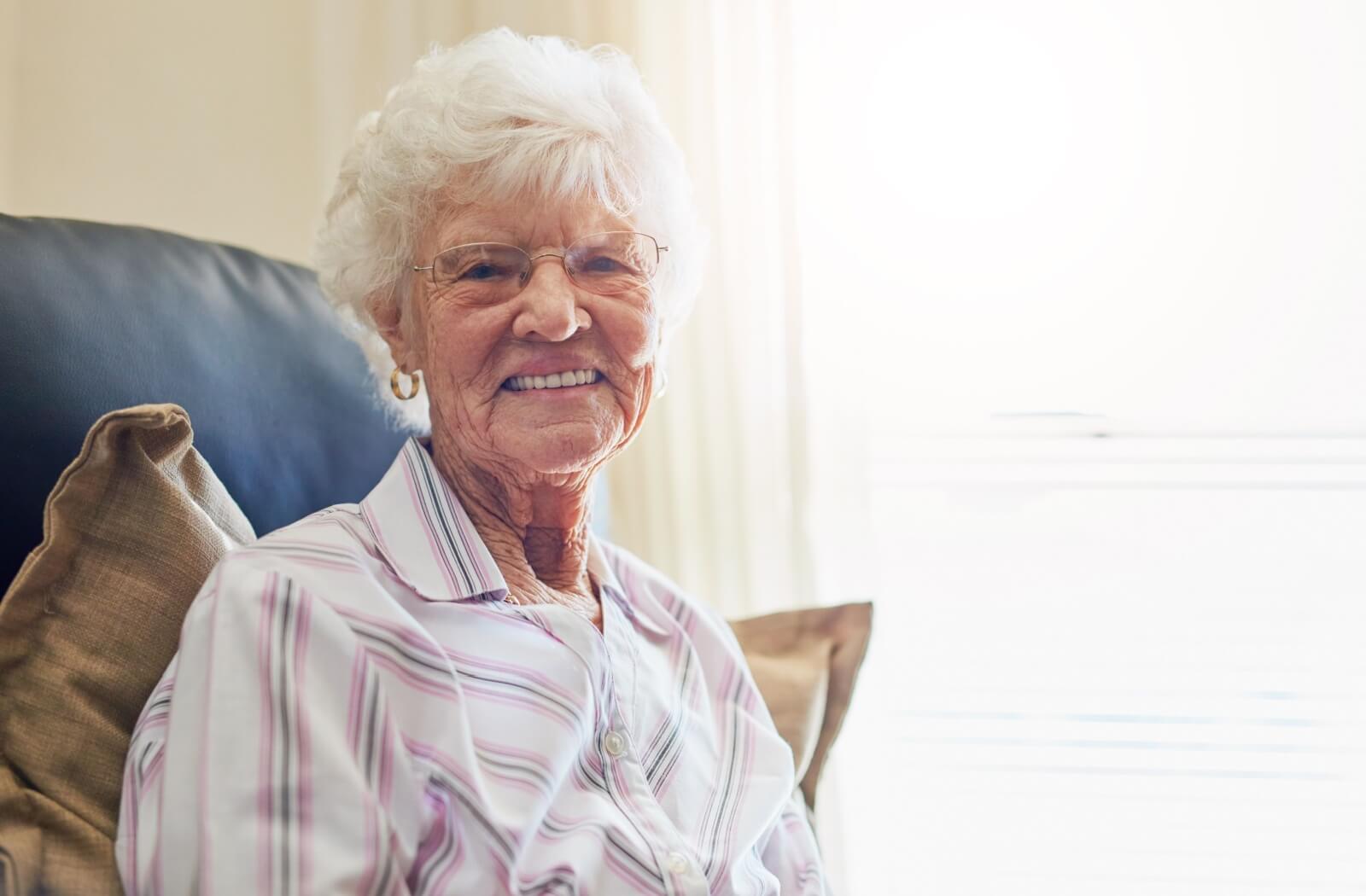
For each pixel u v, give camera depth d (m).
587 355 1.06
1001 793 2.12
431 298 1.07
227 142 2.13
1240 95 2.11
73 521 0.88
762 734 1.18
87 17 2.11
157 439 0.92
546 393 1.05
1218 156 2.11
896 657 2.20
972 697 2.17
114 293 1.08
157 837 0.78
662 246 1.17
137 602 0.90
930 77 2.13
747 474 2.03
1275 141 2.10
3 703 0.84
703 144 2.02
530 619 1.01
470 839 0.87
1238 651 2.13
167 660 0.91
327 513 1.02
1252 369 2.12
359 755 0.84
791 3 2.01
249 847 0.76
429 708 0.90
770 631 1.49
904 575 2.22
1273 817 2.06
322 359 1.29
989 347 2.15
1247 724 2.10
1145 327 2.14
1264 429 2.13
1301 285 2.10
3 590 0.92
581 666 1.00
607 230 1.08
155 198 2.11
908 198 2.13
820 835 1.99
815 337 2.04
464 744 0.89
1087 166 2.12
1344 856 2.04
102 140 2.11
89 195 2.10
